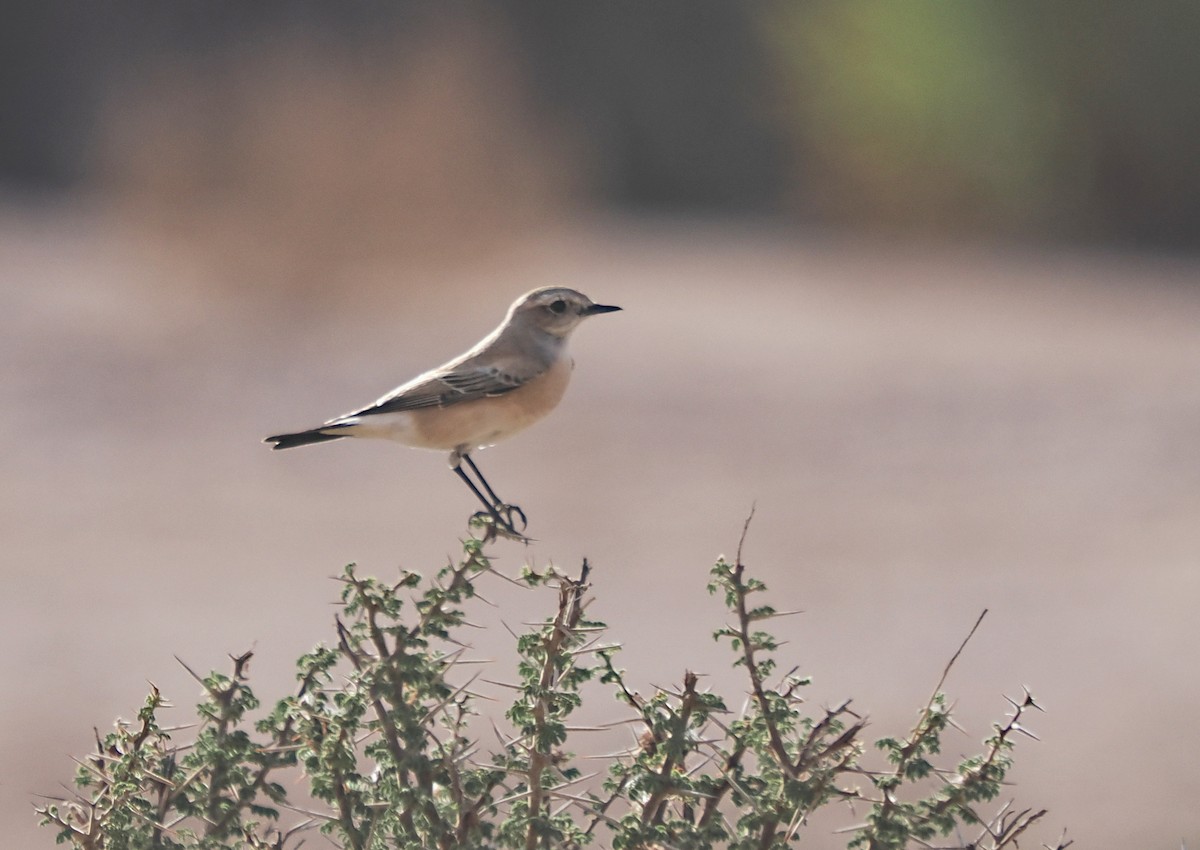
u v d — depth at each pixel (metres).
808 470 19.14
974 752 10.45
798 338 28.12
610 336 27.94
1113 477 18.72
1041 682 12.04
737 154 53.12
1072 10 42.16
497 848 4.49
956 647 12.86
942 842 5.32
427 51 32.97
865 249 41.97
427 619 4.49
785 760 4.36
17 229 38.75
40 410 21.30
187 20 53.84
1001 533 16.41
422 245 30.84
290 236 30.02
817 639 13.06
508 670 12.02
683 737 4.38
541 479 18.89
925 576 14.88
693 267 37.00
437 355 25.56
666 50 53.22
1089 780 9.92
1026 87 42.44
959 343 27.66
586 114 53.19
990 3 42.16
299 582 14.59
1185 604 13.95
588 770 9.32
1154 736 10.73
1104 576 14.76
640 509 17.39
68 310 28.33
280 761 4.57
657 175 53.59
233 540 16.05
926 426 21.50
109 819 4.50
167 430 20.78
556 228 34.12
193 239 29.98
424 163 30.97
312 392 23.00
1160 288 35.53
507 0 53.75
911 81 41.94
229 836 4.53
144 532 16.22
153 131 30.56
